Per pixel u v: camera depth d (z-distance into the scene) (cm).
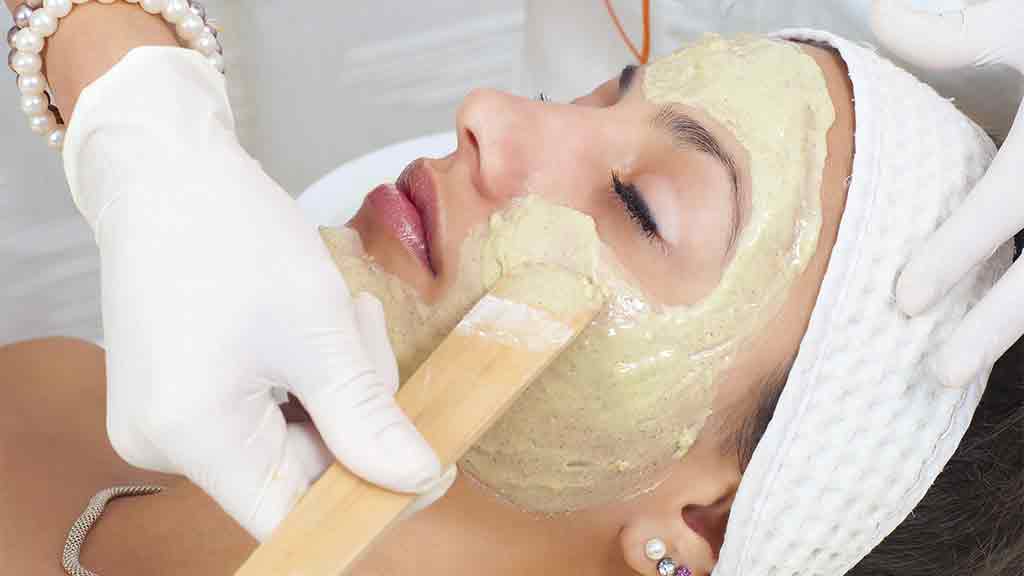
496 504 93
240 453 74
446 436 74
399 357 88
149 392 74
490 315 81
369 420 73
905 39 103
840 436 87
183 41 95
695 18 142
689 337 86
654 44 147
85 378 119
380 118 181
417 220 90
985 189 86
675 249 87
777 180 88
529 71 166
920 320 87
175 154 83
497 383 77
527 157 89
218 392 74
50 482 105
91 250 157
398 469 70
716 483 93
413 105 181
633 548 94
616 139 91
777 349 88
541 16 157
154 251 78
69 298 160
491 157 88
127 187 81
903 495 89
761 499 88
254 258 78
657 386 87
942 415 88
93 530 101
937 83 106
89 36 90
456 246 88
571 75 158
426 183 91
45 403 114
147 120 84
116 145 83
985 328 84
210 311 75
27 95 93
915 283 85
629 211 88
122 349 76
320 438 78
